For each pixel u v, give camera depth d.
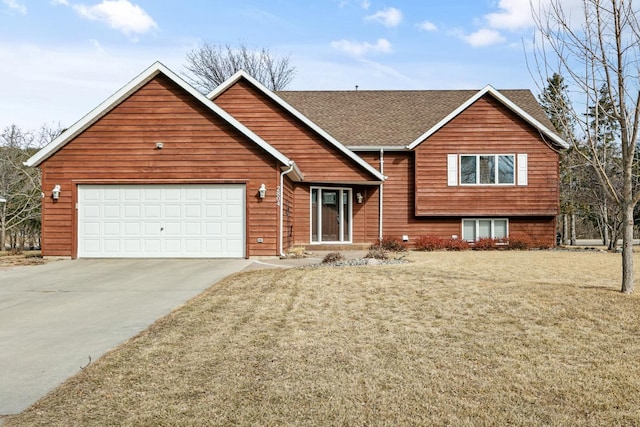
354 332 6.41
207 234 14.84
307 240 18.91
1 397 4.51
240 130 14.73
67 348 6.00
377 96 24.12
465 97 23.80
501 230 20.22
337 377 4.89
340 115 22.38
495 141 19.66
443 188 19.66
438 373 4.99
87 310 8.09
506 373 4.99
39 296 9.32
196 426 3.91
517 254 16.33
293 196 18.62
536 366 5.18
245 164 14.85
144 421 3.99
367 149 19.95
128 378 4.88
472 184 19.67
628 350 5.66
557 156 19.59
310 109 22.92
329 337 6.20
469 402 4.34
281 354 5.57
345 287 9.15
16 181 25.69
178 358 5.46
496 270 11.31
